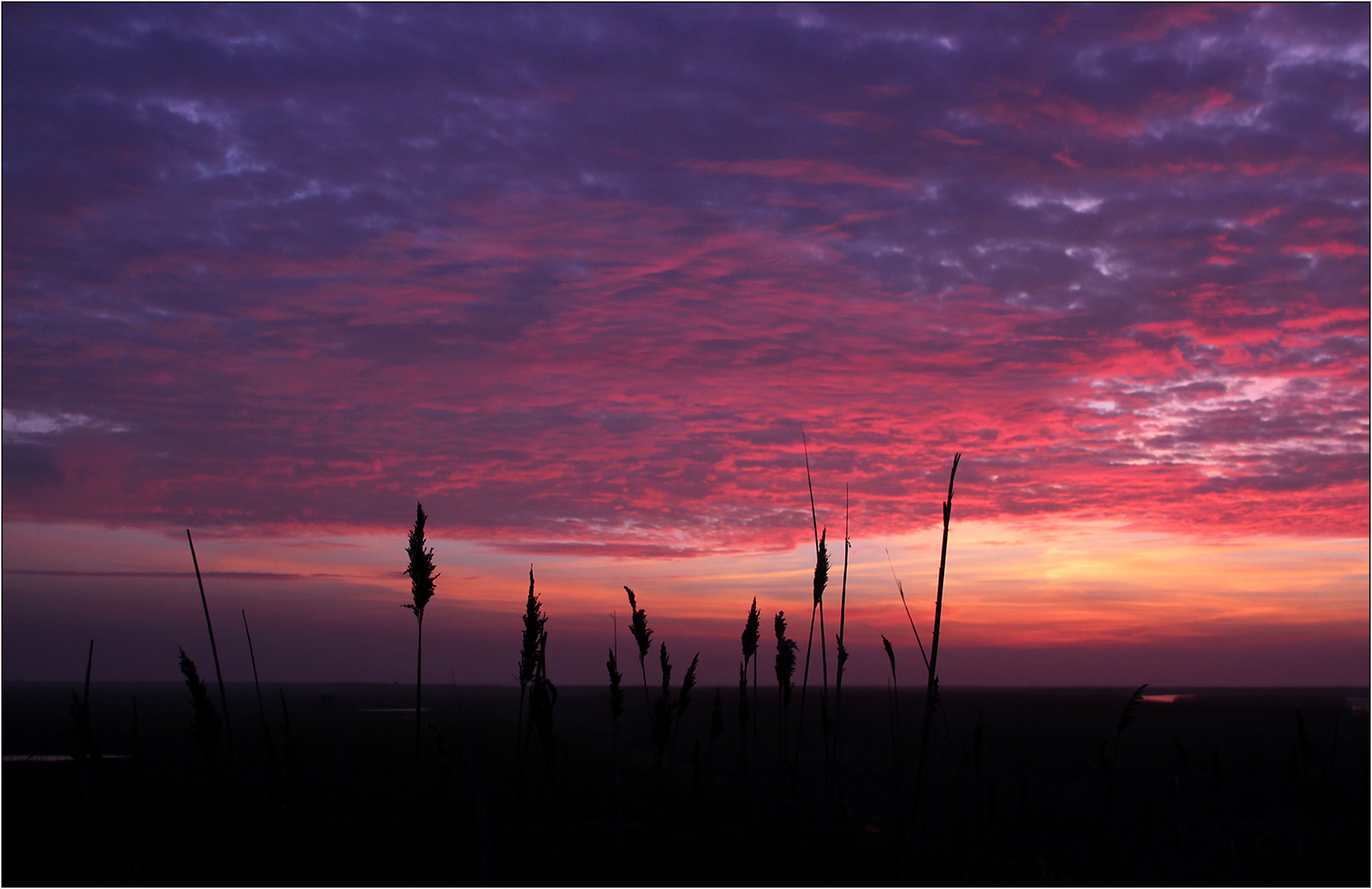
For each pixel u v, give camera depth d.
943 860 6.72
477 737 24.09
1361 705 107.12
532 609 5.30
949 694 187.50
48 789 9.74
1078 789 22.39
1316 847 7.99
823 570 5.66
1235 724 62.78
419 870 5.74
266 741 4.50
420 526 4.68
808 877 6.06
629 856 6.67
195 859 5.38
